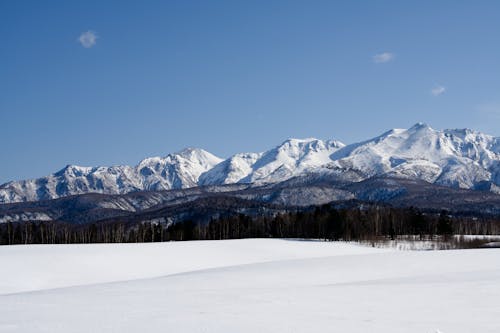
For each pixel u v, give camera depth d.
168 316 26.41
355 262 66.62
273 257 91.38
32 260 66.50
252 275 53.94
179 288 42.06
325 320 25.06
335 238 140.00
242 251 94.56
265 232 166.50
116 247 85.00
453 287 37.78
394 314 26.61
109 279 60.47
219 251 91.19
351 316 26.11
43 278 58.00
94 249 79.75
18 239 154.12
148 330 23.06
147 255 78.56
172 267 71.75
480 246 129.88
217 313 27.20
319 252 104.69
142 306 30.23
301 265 64.56
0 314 27.94
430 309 28.08
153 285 45.44
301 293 35.91
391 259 69.31
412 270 56.53
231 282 47.53
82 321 25.36
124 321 25.19
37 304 32.19
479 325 23.67
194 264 75.69
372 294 34.72
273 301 31.70
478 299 31.59
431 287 38.16
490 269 54.94
